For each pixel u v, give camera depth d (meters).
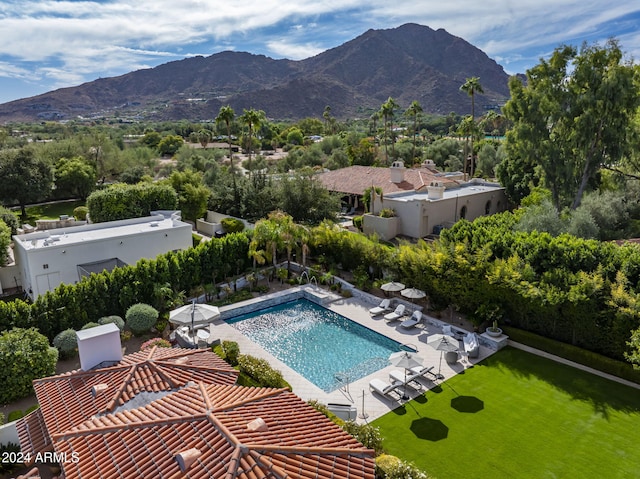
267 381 16.19
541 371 17.84
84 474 8.54
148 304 23.31
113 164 68.88
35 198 51.72
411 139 108.44
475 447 13.40
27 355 15.88
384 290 24.33
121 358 13.89
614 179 38.16
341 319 23.70
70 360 19.09
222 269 27.64
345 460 8.98
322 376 18.25
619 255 18.67
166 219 33.66
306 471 8.41
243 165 76.75
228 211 44.75
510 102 38.78
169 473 8.20
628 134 34.94
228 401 10.45
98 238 26.62
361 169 53.41
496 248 21.89
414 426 14.45
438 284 22.56
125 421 9.81
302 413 10.63
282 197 41.19
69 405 11.28
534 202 37.41
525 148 37.78
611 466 12.58
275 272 29.28
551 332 19.52
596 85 34.75
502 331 20.70
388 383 17.23
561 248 19.91
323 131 150.88
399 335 21.30
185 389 11.25
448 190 46.03
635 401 15.73
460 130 64.50
